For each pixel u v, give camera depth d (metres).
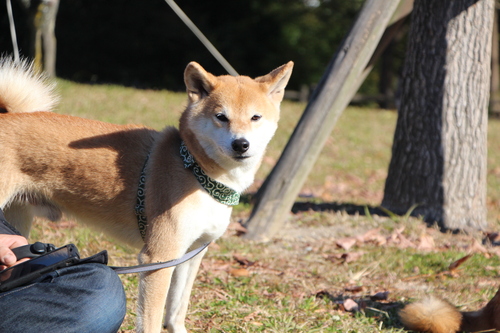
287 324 3.35
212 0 22.94
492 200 7.73
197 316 3.43
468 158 5.66
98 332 2.23
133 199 3.06
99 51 22.56
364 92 27.80
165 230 2.89
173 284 3.10
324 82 5.21
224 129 3.05
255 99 3.20
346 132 13.01
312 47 24.89
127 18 22.22
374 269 4.51
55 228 4.86
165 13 22.53
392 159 6.07
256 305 3.65
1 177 3.01
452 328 3.30
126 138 3.17
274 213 5.18
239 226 5.24
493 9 5.65
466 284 4.25
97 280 2.29
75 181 3.10
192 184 2.95
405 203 5.89
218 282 3.99
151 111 12.12
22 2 10.83
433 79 5.62
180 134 3.09
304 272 4.38
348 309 3.68
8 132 3.07
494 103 20.12
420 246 5.05
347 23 25.48
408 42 5.90
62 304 2.18
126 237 3.21
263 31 24.02
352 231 5.51
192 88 3.19
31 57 10.62
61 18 21.89
